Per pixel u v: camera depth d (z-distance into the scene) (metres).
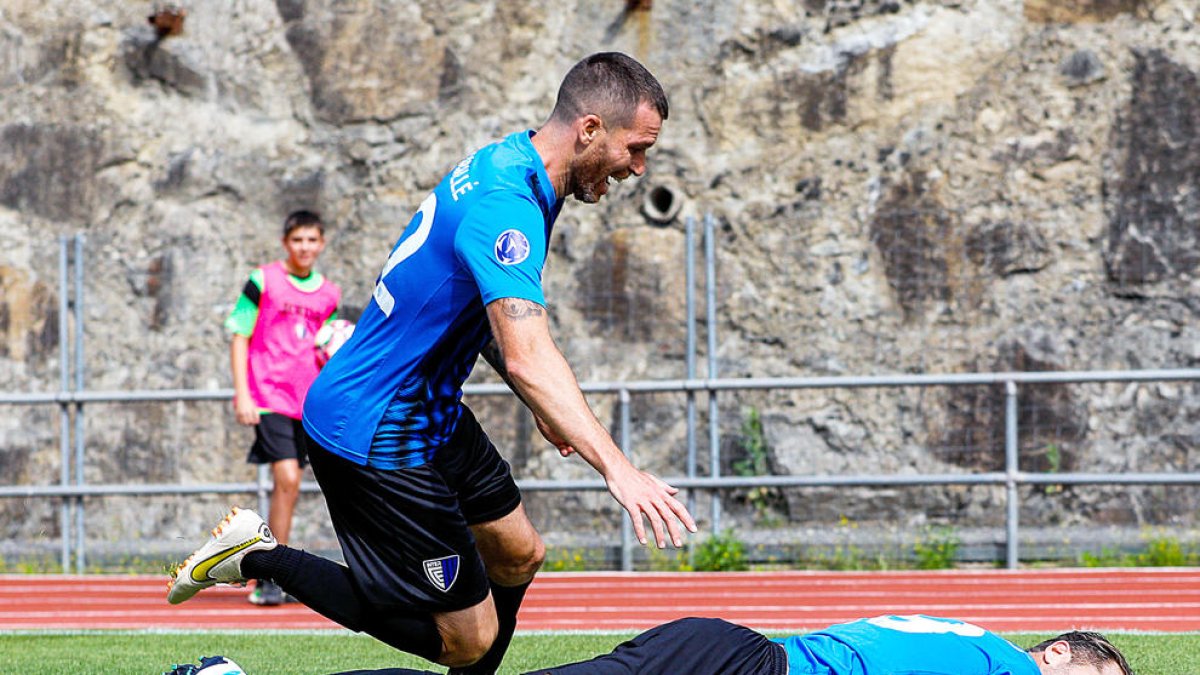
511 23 30.41
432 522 8.75
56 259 29.83
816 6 29.69
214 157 30.33
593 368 28.28
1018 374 22.38
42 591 20.86
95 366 29.05
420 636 9.04
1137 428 26.48
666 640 8.33
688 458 23.27
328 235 29.94
